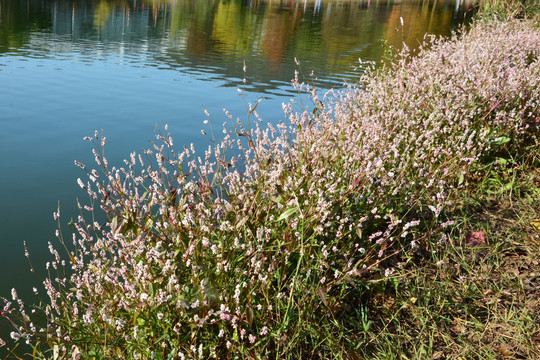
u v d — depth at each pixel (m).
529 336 2.90
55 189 5.40
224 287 2.97
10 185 5.45
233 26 23.41
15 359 3.10
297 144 4.12
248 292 2.96
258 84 11.14
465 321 3.10
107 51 15.41
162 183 3.25
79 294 2.90
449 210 4.30
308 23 25.70
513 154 5.23
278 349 2.84
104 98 9.52
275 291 3.18
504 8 14.41
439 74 6.25
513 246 3.84
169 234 3.11
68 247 4.25
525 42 8.89
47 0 30.38
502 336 2.95
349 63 14.03
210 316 2.88
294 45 17.53
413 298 3.29
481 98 5.41
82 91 10.04
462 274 3.54
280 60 14.44
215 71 12.67
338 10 34.97
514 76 5.66
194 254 2.99
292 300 3.00
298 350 2.92
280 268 3.20
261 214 3.34
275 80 11.64
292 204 3.35
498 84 5.39
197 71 12.60
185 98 9.68
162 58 14.48
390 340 3.00
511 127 5.14
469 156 4.76
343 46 17.44
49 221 4.70
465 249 3.82
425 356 2.85
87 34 19.06
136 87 10.55
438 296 3.32
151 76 11.77
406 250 3.80
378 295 3.37
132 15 26.45
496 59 6.82
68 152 6.55
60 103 9.06
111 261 3.32
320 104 4.14
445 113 5.01
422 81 6.07
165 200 3.38
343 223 3.52
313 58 14.84
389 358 2.81
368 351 2.93
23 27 19.78
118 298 2.94
